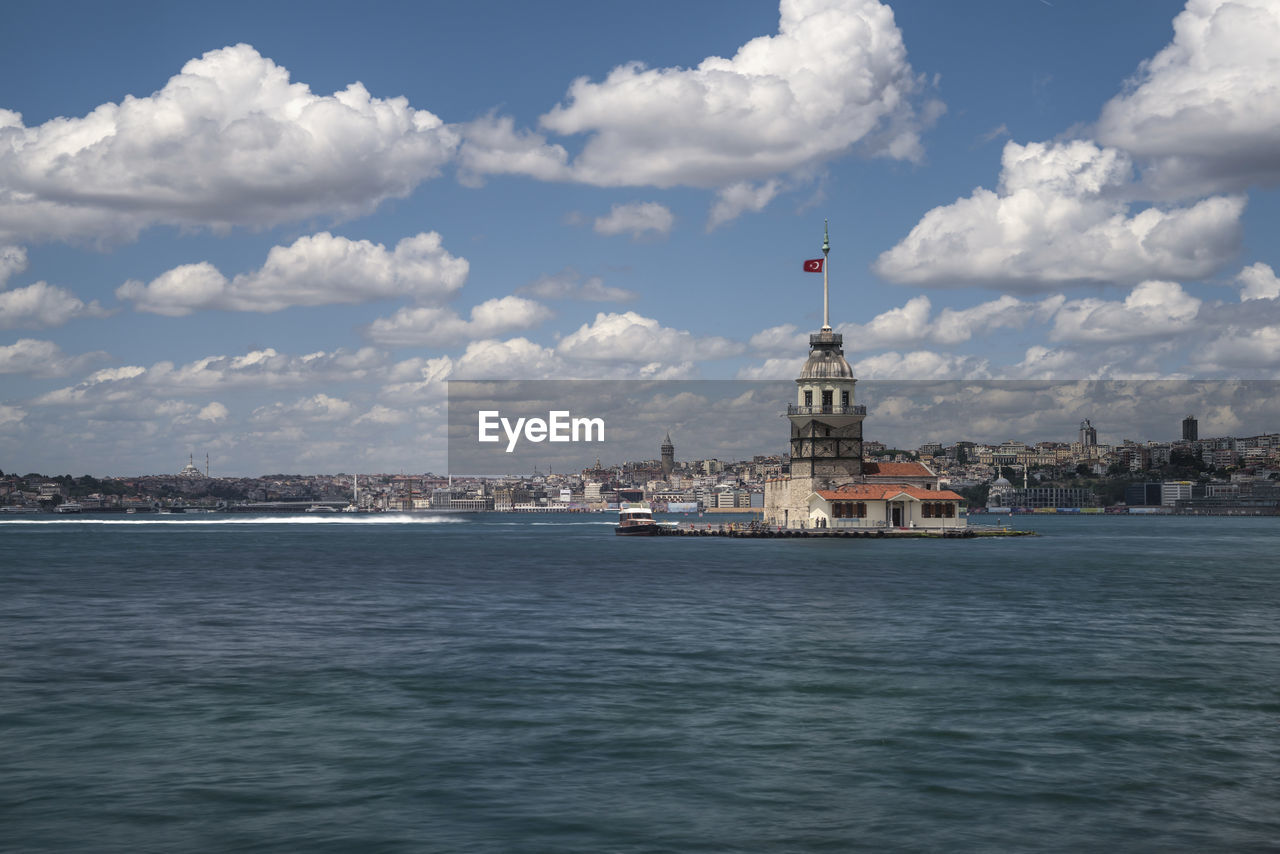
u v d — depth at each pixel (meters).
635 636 61.03
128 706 42.12
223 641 59.69
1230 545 174.38
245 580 103.06
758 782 31.73
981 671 49.31
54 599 84.06
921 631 62.72
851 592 86.44
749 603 78.31
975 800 30.08
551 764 33.62
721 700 42.97
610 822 28.22
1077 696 43.66
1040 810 29.23
